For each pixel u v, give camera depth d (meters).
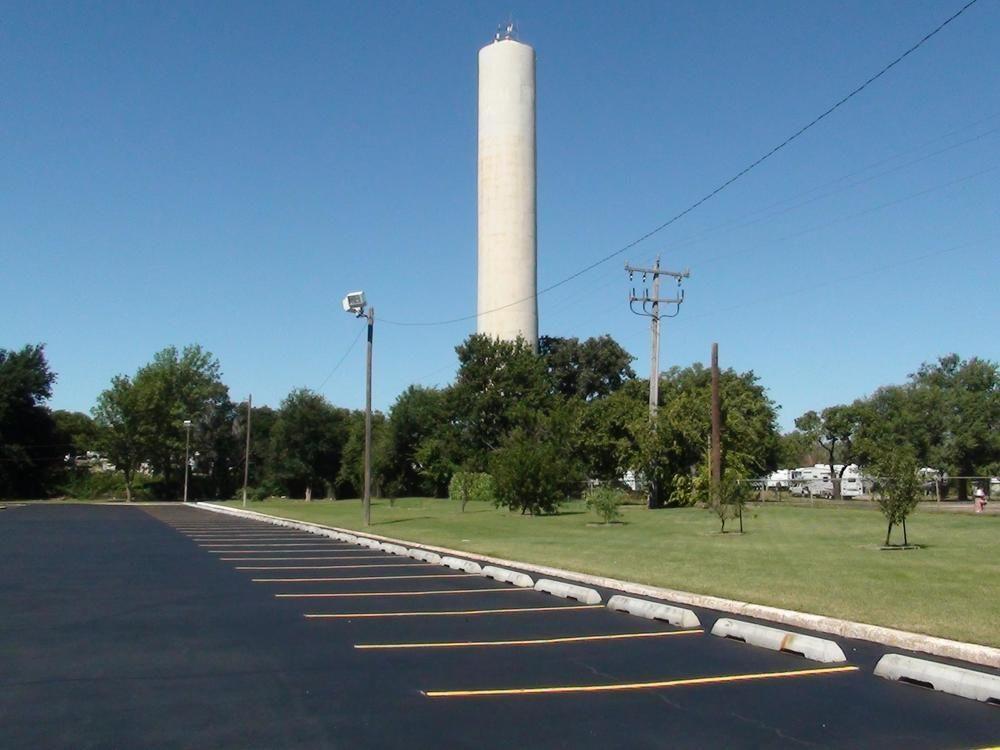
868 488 60.72
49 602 14.51
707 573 16.78
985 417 61.56
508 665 9.60
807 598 13.31
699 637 11.26
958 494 54.78
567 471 43.06
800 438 78.75
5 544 27.30
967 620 11.22
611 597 14.12
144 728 7.21
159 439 88.19
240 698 8.20
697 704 8.00
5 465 83.12
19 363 85.75
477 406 70.19
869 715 7.66
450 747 6.72
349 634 11.52
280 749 6.66
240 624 12.31
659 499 48.91
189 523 40.44
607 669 9.41
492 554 21.88
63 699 8.15
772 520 33.69
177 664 9.67
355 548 25.88
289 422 89.94
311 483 90.12
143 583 17.17
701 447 47.88
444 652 10.32
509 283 70.81
